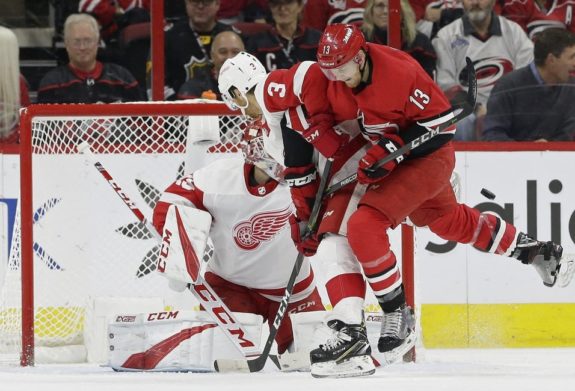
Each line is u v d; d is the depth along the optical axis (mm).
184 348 14164
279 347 14867
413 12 22500
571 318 20656
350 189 12336
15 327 17047
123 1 22562
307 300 14789
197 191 14086
